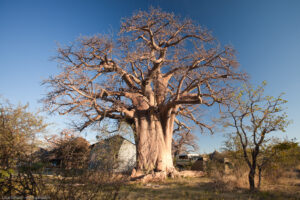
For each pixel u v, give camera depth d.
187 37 15.89
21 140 4.23
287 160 8.83
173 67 15.27
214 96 13.94
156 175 12.69
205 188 8.84
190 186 9.66
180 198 6.69
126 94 15.42
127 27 15.17
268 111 8.42
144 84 15.73
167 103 14.88
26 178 3.98
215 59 13.83
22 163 3.98
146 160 13.86
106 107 13.50
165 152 14.97
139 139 14.40
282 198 6.46
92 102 12.98
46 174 4.23
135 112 15.09
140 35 16.20
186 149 25.34
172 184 10.59
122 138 10.07
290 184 8.89
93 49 13.62
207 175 14.38
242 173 9.68
